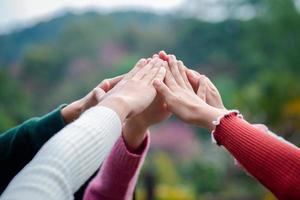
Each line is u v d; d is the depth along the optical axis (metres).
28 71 25.70
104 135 1.30
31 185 1.18
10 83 19.47
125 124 1.77
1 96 18.53
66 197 1.20
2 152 1.69
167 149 21.09
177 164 20.08
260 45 24.81
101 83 1.72
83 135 1.27
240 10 26.55
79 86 25.03
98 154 1.28
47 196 1.17
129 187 1.80
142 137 1.78
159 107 1.75
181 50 27.31
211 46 26.45
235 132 1.48
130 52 27.89
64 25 31.42
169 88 1.74
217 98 1.80
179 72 1.80
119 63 25.33
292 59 23.89
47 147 1.25
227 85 23.47
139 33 28.80
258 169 1.41
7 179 1.70
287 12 24.42
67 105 1.72
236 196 15.05
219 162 17.38
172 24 29.55
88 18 30.73
